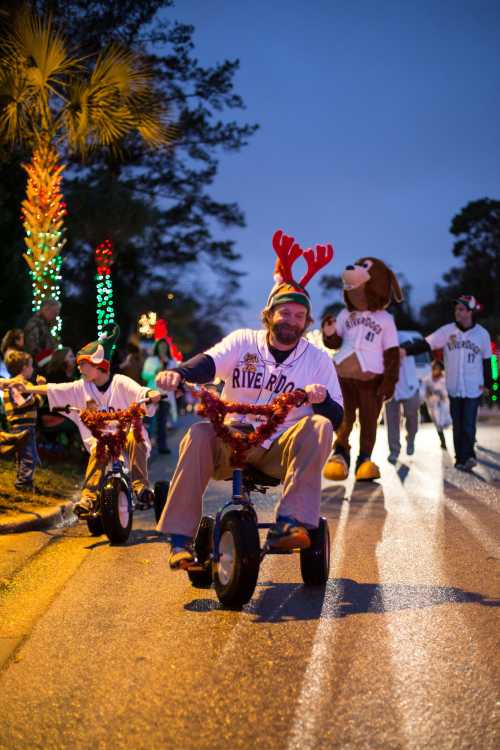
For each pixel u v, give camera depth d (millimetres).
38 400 9578
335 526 8586
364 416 12039
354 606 5613
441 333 13531
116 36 31984
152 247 38969
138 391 7836
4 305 19531
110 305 17047
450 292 79562
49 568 6867
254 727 3803
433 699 4074
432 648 4762
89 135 16672
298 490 5559
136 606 5684
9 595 6070
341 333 12094
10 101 15555
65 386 7977
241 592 5418
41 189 15586
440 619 5285
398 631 5066
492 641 4863
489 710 3941
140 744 3668
